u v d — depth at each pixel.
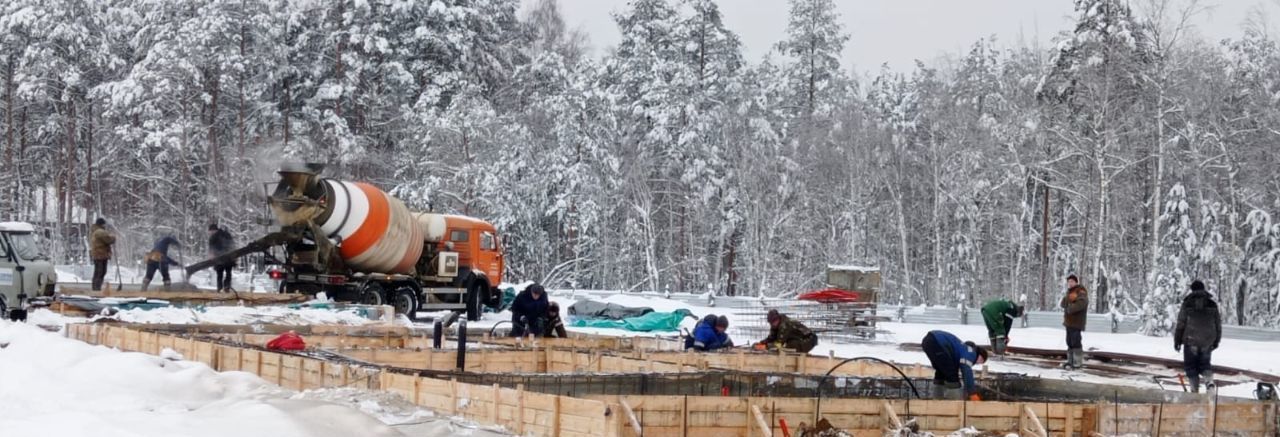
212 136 51.94
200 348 15.70
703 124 56.59
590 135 57.62
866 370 18.02
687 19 59.50
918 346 25.25
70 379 13.73
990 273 56.56
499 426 11.59
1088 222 51.19
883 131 57.53
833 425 11.98
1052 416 12.45
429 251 32.44
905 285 54.41
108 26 57.72
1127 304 44.91
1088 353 23.41
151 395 13.12
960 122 54.88
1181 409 12.88
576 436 10.93
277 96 57.25
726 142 56.88
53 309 23.52
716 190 56.72
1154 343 29.31
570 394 13.83
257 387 13.58
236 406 11.65
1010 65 57.69
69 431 9.90
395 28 58.66
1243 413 13.20
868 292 30.95
